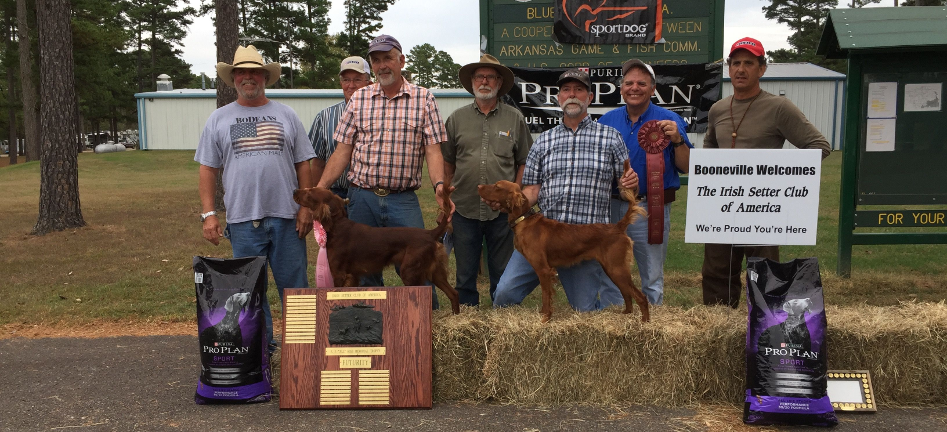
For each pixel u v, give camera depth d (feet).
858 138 21.63
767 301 11.44
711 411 11.91
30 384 13.75
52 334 17.93
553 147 14.03
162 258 28.35
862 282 21.90
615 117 15.71
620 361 12.33
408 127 14.76
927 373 12.05
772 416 11.12
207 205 14.46
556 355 12.37
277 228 14.39
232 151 14.21
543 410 12.08
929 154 21.27
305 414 11.93
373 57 14.40
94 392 13.25
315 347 12.15
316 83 171.42
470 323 12.66
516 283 14.02
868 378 11.91
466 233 16.39
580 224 12.91
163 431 11.26
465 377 12.66
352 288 12.28
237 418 11.76
